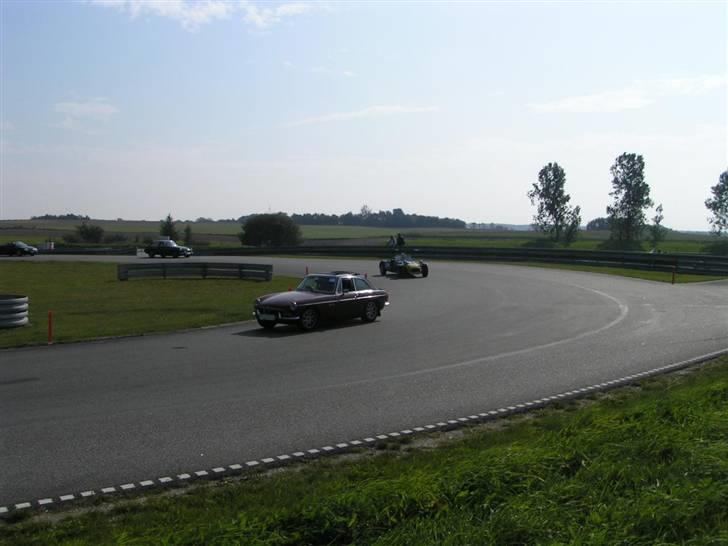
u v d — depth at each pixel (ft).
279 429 27.45
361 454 24.61
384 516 15.37
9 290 91.71
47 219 640.99
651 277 113.60
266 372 38.78
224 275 114.62
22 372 38.60
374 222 626.64
